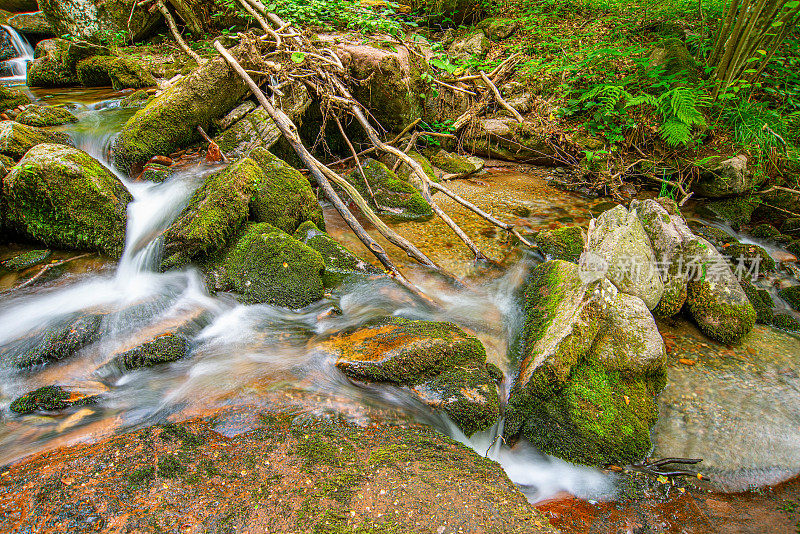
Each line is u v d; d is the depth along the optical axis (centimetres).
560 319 304
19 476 214
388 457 233
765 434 274
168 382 293
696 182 569
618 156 607
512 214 532
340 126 562
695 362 327
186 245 387
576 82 693
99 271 403
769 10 518
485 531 192
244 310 364
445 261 440
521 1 912
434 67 704
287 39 594
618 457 260
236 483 212
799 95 607
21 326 330
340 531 189
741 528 227
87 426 260
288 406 269
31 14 910
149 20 881
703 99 573
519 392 282
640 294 342
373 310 363
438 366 292
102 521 190
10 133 465
